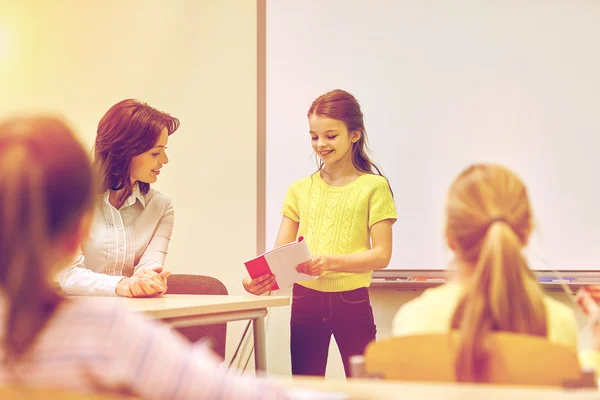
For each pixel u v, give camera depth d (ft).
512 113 9.29
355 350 6.93
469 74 9.41
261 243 9.95
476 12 9.41
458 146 9.40
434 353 3.17
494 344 3.08
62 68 10.85
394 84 9.59
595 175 9.08
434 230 9.36
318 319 7.04
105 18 10.77
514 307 3.18
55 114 2.44
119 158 6.92
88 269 6.88
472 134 9.37
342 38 9.77
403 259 9.42
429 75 9.51
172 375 2.27
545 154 9.20
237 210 10.10
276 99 9.96
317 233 7.33
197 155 10.30
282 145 9.93
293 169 9.88
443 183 9.41
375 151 9.57
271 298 6.35
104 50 10.75
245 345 9.87
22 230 2.19
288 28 9.95
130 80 10.64
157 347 2.30
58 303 2.31
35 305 2.23
